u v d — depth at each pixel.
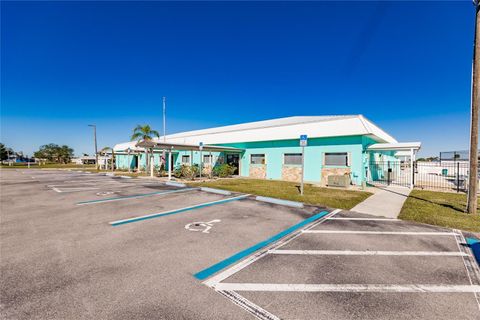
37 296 2.88
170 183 14.70
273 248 4.55
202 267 3.72
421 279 3.44
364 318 2.59
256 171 20.27
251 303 2.83
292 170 17.86
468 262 4.00
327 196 10.27
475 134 7.24
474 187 7.23
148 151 26.53
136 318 2.52
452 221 6.40
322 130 16.20
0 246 4.48
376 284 3.29
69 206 8.20
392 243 4.85
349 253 4.34
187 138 27.64
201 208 7.97
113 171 30.11
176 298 2.89
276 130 18.78
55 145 98.12
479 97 7.23
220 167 20.22
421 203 8.96
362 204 8.73
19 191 11.89
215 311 2.66
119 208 7.91
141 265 3.75
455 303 2.88
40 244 4.60
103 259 3.95
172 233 5.35
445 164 24.86
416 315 2.65
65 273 3.46
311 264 3.89
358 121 14.68
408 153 25.41
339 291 3.11
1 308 2.65
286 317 2.59
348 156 15.14
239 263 3.89
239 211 7.55
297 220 6.54
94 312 2.60
